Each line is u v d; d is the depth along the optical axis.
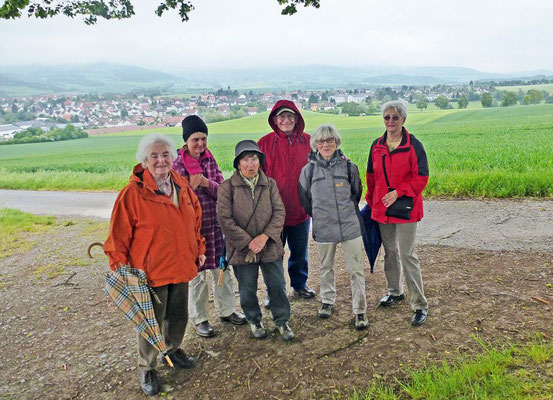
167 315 3.34
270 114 4.34
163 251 3.07
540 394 2.51
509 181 9.38
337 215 3.83
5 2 7.39
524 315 3.61
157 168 3.01
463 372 2.81
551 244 5.46
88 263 6.69
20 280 6.11
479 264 5.02
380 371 3.10
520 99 143.75
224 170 19.44
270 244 3.73
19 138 100.81
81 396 3.29
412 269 3.76
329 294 4.07
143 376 3.28
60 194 16.45
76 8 8.39
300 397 2.96
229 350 3.71
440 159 15.73
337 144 3.88
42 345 4.16
